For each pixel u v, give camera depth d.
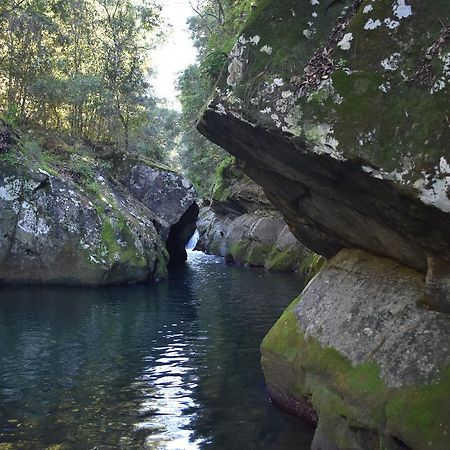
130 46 27.19
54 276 15.67
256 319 11.41
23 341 9.37
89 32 26.23
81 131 24.95
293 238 21.48
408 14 4.38
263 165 5.72
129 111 28.25
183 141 36.72
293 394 5.87
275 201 6.53
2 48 20.73
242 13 11.62
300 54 4.95
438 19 4.26
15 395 6.67
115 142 26.69
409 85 4.24
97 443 5.30
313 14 5.05
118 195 19.95
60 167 17.50
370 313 5.16
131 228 17.14
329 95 4.59
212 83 13.48
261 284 17.12
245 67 5.20
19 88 21.20
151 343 9.33
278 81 4.94
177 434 5.52
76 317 11.50
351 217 5.41
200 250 33.16
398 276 5.27
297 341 5.83
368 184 4.48
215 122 5.49
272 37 5.13
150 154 29.67
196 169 36.78
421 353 4.46
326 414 5.06
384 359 4.68
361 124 4.37
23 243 15.40
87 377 7.41
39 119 22.28
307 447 5.18
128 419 5.90
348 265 5.96
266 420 5.83
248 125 5.05
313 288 6.20
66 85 21.64
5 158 15.45
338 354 5.14
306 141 4.62
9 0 18.92
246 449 5.16
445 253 4.55
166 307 12.86
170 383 7.13
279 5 5.18
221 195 29.52
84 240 15.80
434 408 4.09
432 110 4.09
